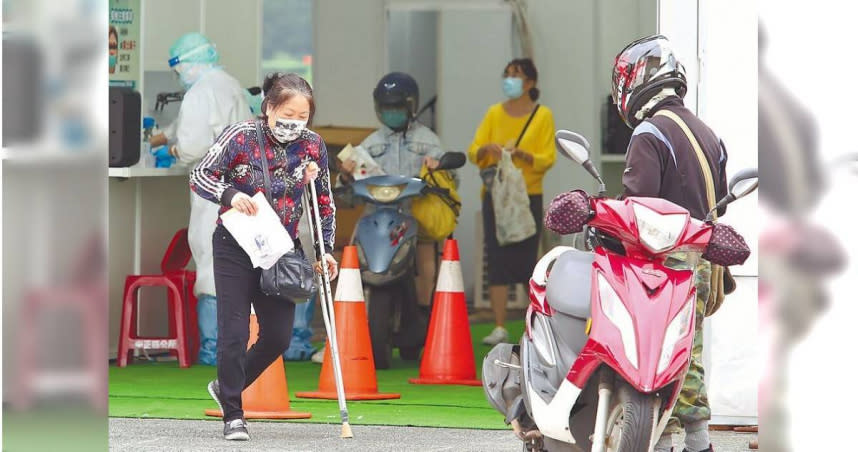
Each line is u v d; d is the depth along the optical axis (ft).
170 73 86.48
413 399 66.18
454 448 51.62
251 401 60.13
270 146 51.47
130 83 83.82
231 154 51.16
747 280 56.54
